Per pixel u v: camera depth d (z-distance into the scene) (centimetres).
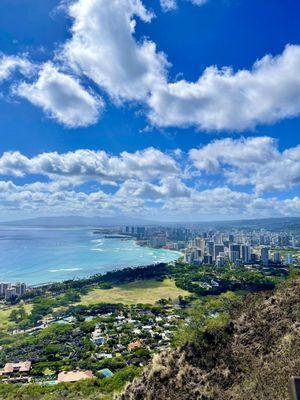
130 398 3183
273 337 3209
